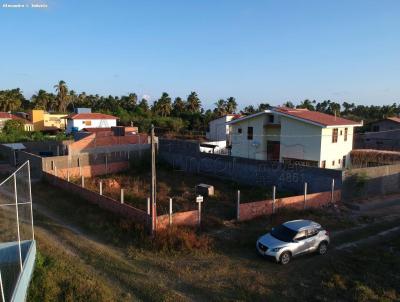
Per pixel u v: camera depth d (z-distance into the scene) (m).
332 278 13.09
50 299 11.25
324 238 15.63
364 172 24.70
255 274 13.55
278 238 15.20
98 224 18.73
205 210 21.81
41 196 24.59
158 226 17.19
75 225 18.91
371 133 47.34
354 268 14.09
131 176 32.94
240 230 18.20
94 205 22.08
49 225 18.75
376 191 25.61
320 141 30.41
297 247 14.83
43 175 29.56
